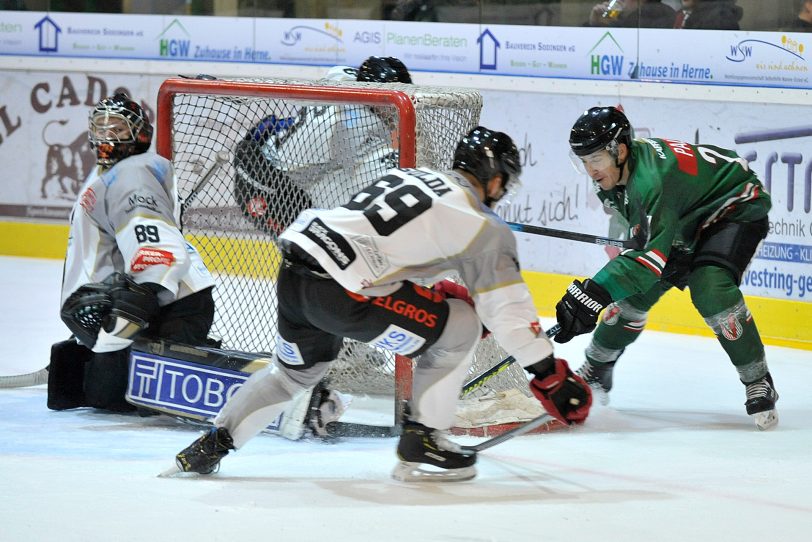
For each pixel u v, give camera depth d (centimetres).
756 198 1144
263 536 757
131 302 1063
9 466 934
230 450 907
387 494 868
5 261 2178
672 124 1742
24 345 1509
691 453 1027
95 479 895
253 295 1327
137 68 2161
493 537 765
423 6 1967
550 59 1841
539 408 1136
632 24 1767
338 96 1118
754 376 1133
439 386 881
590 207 1788
